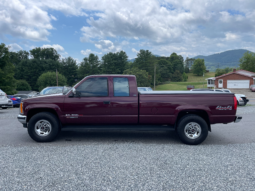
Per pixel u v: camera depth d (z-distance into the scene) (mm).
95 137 6172
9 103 13234
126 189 2984
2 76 35375
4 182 3180
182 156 4441
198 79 141625
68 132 6832
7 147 5059
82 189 2975
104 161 4098
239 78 53156
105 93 5504
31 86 91000
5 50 35375
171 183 3184
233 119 5426
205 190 2982
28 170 3637
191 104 5398
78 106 5430
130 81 5559
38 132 5520
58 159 4199
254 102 24062
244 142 5727
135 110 5441
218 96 5426
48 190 2941
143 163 4004
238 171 3660
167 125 5676
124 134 6594
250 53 84875
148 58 99500
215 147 5180
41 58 101750
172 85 97438
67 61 101188
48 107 5398
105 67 99688
